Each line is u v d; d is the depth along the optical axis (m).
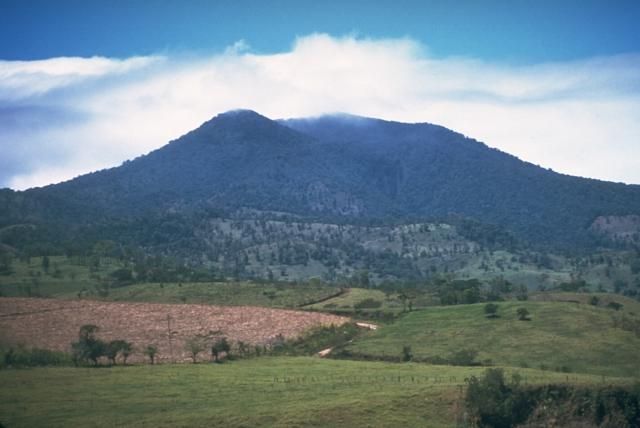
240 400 143.38
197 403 141.50
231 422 129.00
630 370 180.88
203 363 187.75
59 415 133.75
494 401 143.88
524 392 148.00
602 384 150.75
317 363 186.50
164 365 182.38
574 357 190.62
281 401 142.25
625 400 147.50
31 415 133.62
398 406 140.25
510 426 142.25
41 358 182.75
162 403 141.50
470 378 153.88
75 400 143.38
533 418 144.38
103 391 150.38
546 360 189.12
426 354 198.25
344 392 149.00
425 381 159.25
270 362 188.50
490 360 191.00
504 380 152.25
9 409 137.12
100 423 128.75
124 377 164.12
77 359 182.75
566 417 144.62
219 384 157.25
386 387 153.12
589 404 146.62
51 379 161.50
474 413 141.38
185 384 157.00
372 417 134.75
